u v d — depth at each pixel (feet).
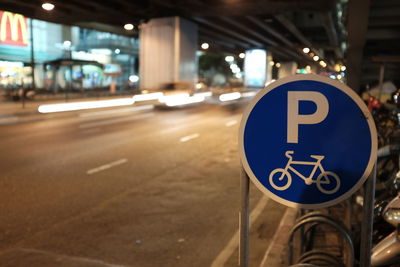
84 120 60.75
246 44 180.96
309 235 15.20
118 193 23.15
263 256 15.19
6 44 137.90
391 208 9.65
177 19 100.17
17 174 26.71
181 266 14.11
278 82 6.31
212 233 17.31
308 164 6.29
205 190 24.26
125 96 111.45
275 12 93.86
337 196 6.23
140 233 17.16
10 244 15.71
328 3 83.61
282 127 6.34
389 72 65.46
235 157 34.68
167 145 40.01
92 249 15.40
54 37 161.89
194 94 95.35
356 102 6.06
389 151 15.88
